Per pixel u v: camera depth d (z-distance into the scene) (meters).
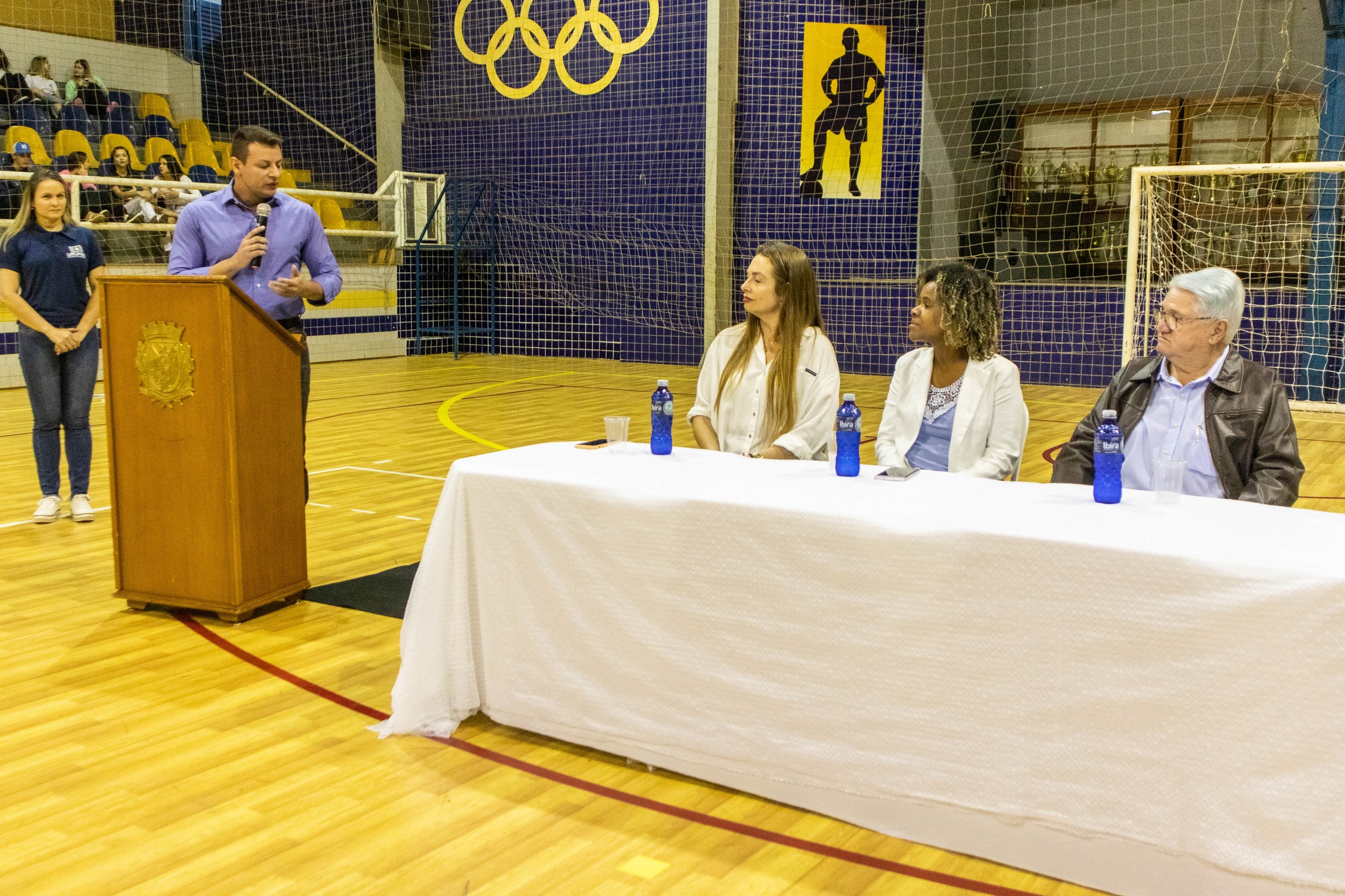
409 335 14.41
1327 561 1.99
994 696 2.25
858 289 12.38
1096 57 11.55
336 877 2.23
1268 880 2.02
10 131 12.17
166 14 14.82
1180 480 2.43
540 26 13.58
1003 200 11.99
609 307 13.75
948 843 2.35
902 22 11.91
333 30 14.45
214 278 3.55
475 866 2.28
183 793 2.59
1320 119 10.36
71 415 5.17
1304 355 10.74
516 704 2.91
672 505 2.58
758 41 12.20
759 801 2.57
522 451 3.16
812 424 3.44
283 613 3.94
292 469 4.01
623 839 2.40
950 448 3.28
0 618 3.85
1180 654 2.06
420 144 14.59
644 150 13.18
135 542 3.89
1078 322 11.73
